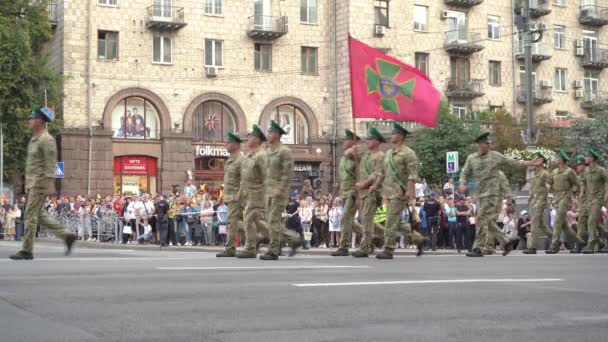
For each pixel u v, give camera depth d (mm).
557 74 55688
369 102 15891
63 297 7141
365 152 15211
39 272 9367
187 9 44312
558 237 19703
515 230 26062
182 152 43906
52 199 35750
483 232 15836
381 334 5527
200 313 6336
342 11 47875
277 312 6441
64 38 41375
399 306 6875
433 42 50500
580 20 56344
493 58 52688
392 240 14172
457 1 50750
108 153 42031
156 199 27391
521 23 28609
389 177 14320
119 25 42625
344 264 11734
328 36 48219
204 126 45156
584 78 56906
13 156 39156
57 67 42156
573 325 6059
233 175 14562
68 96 41406
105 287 7918
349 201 15117
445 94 50469
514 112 53094
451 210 26312
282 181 13641
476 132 43219
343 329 5711
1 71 38188
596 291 8312
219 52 45312
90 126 41688
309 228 28438
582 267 11758
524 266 11805
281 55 46875
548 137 45344
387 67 16141
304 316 6258
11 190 40094
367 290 7941
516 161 15953
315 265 11336
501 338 5461
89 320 5934
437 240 26516
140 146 43125
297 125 47594
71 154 41156
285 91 46906
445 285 8539
